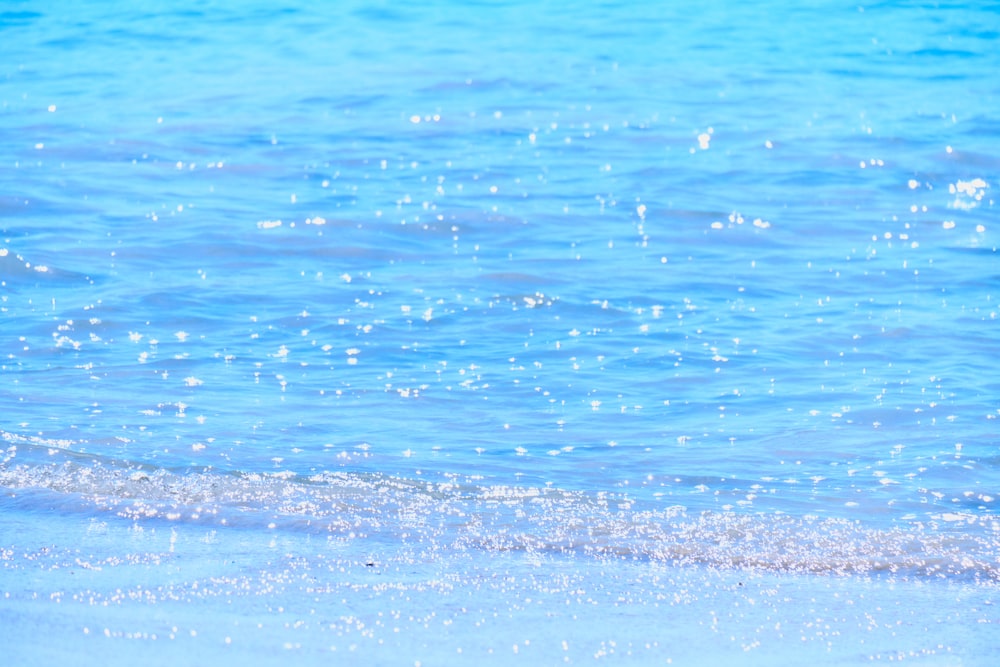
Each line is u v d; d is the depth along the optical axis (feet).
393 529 65.31
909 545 63.62
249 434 82.17
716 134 190.70
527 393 92.07
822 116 203.51
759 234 141.18
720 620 53.11
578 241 137.59
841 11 305.94
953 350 101.86
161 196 155.53
